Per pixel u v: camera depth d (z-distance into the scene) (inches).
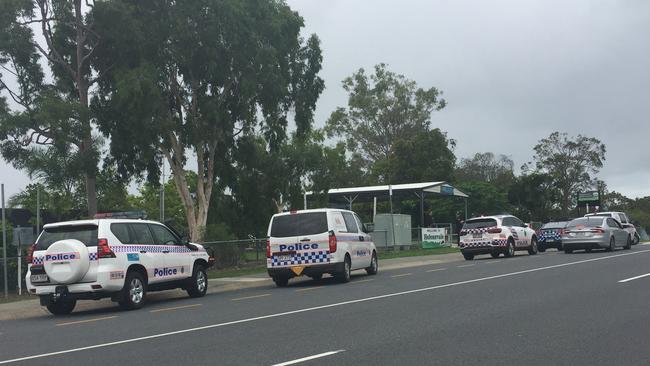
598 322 375.6
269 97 1123.9
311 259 707.4
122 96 957.8
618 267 740.0
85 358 320.8
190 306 551.2
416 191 1713.8
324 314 445.7
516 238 1105.4
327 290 632.4
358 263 773.9
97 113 1096.2
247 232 1312.7
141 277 564.4
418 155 2445.9
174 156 1185.4
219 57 1064.2
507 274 708.0
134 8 1018.1
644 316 393.1
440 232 1596.9
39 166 964.6
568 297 487.5
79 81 1052.5
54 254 524.7
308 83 1235.9
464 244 1097.4
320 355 303.6
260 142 1393.9
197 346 339.6
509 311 426.3
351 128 2738.7
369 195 1844.2
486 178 3535.9
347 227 758.5
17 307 603.5
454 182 2491.4
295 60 1216.8
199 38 1046.4
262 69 1088.2
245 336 365.4
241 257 1043.9
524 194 2420.0
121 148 1096.8
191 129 1080.8
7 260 746.2
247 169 1277.1
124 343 361.4
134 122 1002.7
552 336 336.8
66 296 527.2
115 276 534.3
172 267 608.4
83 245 526.9
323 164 1553.9
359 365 280.7
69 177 998.4
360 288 633.0
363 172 2691.9
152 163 1167.0
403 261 1093.1
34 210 1663.4
